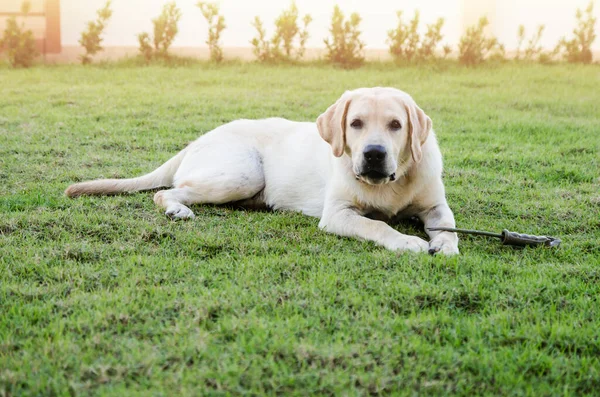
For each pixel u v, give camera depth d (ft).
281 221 18.26
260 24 51.29
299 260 14.73
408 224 18.54
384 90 17.16
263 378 9.80
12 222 16.94
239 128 20.68
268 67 49.52
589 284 13.62
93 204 19.25
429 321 11.53
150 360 10.14
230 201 19.75
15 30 48.57
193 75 45.65
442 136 30.40
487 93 40.98
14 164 24.22
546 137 30.50
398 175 17.12
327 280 13.34
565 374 10.16
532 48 52.47
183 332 11.10
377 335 11.02
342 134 17.07
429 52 51.90
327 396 9.46
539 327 11.30
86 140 28.73
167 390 9.49
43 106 35.60
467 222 18.40
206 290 12.85
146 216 18.30
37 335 11.10
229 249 15.81
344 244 16.40
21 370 9.89
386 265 14.44
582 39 51.83
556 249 15.96
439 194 17.88
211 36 50.98
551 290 13.14
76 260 14.85
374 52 54.85
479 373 10.04
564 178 23.67
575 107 37.50
